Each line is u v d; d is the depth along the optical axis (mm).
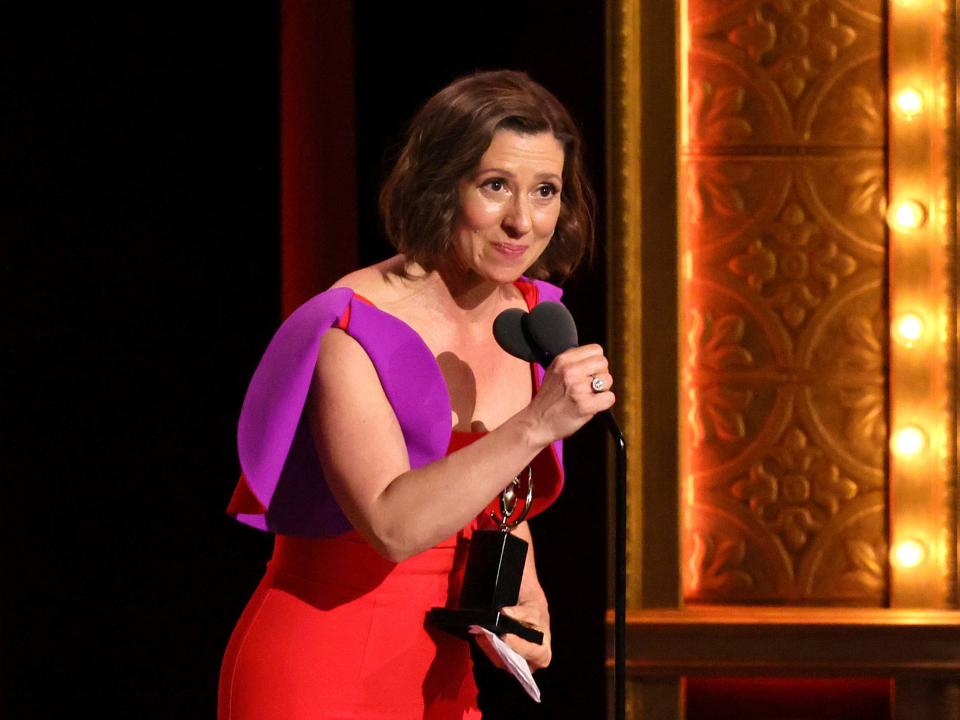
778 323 10469
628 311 10227
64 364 11391
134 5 11227
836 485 10477
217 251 11359
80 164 11297
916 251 10281
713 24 10414
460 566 6355
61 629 11516
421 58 10711
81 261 11352
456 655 6344
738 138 10430
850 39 10336
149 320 11398
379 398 5844
